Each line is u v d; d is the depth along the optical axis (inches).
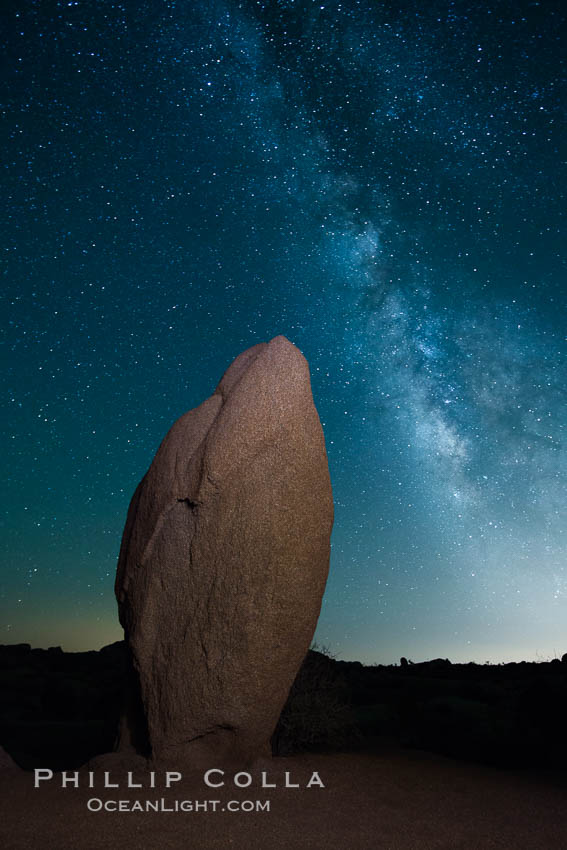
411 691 527.2
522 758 289.4
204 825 179.9
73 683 484.1
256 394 251.6
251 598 235.6
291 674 244.1
